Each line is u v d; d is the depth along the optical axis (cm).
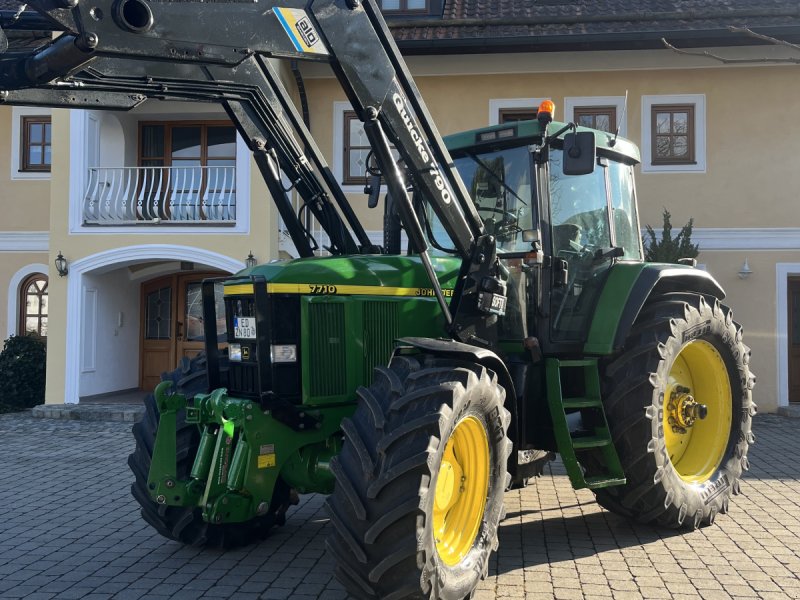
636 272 554
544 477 740
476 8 1423
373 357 473
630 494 525
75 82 406
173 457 461
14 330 1467
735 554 494
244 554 501
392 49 438
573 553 497
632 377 518
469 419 400
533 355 503
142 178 1420
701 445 603
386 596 362
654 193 1260
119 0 336
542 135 504
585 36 1216
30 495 682
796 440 964
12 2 1316
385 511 357
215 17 370
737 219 1246
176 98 468
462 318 470
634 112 1261
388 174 432
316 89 1302
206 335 490
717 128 1250
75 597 422
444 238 554
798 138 1236
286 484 490
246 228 1252
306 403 450
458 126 1289
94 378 1308
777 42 533
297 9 399
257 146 510
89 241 1265
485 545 413
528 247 517
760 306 1242
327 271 466
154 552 507
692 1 1399
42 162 1468
